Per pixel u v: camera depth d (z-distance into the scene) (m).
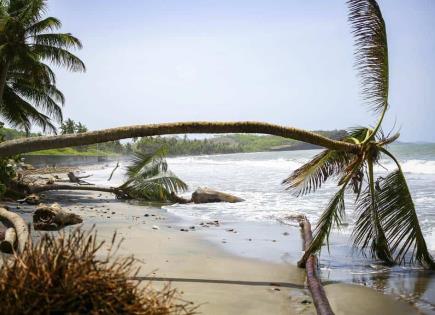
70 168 55.28
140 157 21.53
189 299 5.96
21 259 2.82
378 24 7.86
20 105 28.89
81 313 2.66
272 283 7.02
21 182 19.34
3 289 2.64
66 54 25.98
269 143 190.50
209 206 17.42
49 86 27.84
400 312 5.93
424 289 6.94
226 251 9.31
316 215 14.29
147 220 13.66
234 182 28.94
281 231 11.91
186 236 10.95
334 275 7.80
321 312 5.55
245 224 13.03
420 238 8.24
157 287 6.34
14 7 26.77
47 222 10.60
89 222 12.63
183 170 47.59
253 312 5.64
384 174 30.42
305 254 8.05
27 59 24.16
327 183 24.06
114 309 2.71
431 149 66.00
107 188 21.09
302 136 7.82
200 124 7.67
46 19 24.89
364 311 5.98
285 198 19.03
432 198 17.33
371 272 8.00
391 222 8.35
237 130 7.72
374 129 8.11
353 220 12.96
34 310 2.58
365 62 8.15
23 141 7.82
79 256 2.92
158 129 7.73
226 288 6.62
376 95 8.19
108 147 133.00
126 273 2.99
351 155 8.78
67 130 91.69
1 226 9.64
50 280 2.64
